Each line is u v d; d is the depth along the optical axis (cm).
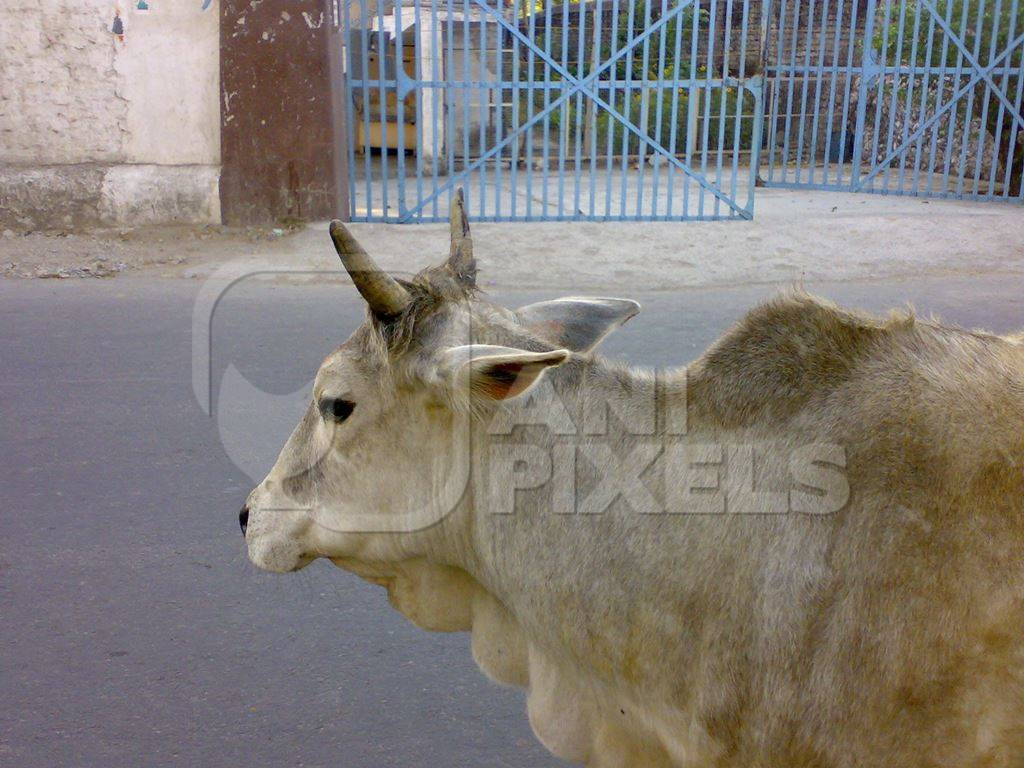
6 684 338
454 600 244
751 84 984
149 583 396
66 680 341
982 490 181
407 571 241
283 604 387
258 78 957
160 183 980
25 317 732
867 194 1270
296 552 236
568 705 228
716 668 194
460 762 310
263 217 983
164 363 629
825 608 184
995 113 1273
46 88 979
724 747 195
